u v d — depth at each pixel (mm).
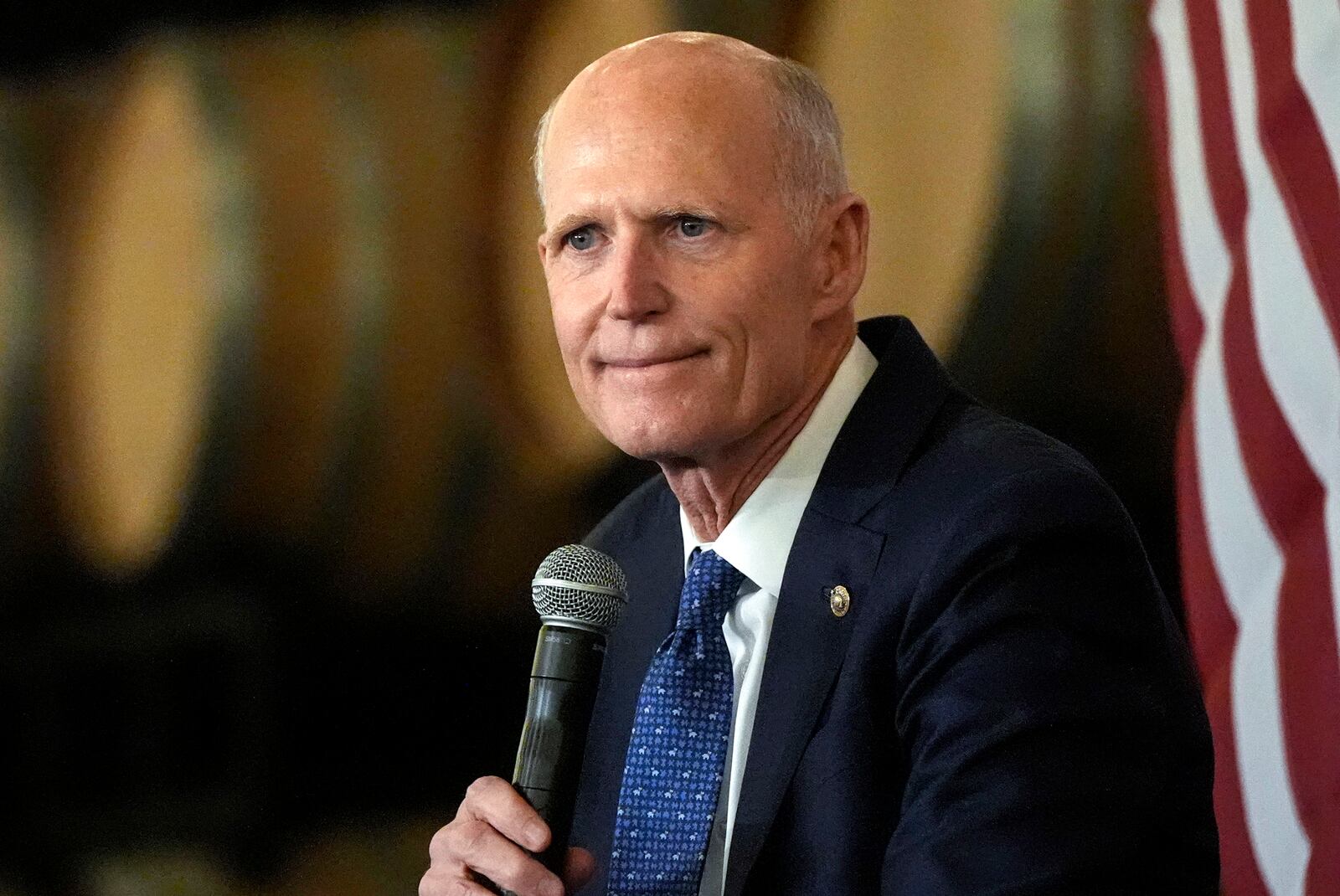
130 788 10484
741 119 4016
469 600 10250
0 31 10555
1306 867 5586
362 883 10133
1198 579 6234
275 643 10359
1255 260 6020
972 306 8844
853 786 3836
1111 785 3465
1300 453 5789
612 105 4012
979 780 3492
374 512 10297
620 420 4109
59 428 10852
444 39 10211
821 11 9359
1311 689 5652
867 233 4352
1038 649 3602
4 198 10773
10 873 10453
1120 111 8484
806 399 4328
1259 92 6133
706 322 3996
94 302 10781
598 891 4555
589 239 4094
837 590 4035
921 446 4223
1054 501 3787
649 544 4992
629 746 4504
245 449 10359
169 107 10430
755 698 4180
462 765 10156
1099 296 8531
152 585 10570
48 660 10703
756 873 3873
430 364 10234
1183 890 3633
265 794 10289
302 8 10273
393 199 10242
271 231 10281
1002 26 8727
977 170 8836
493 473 10203
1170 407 8375
